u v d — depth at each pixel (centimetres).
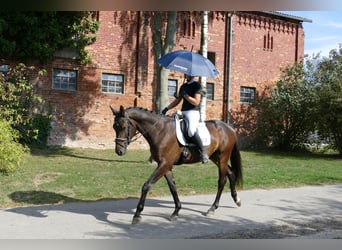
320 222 879
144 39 2344
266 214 936
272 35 2800
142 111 827
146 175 1409
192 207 992
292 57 2883
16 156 1339
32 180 1255
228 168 982
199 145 850
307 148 2703
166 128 834
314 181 1456
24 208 947
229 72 2606
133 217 815
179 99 885
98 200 1057
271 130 2686
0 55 1977
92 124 2216
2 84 1544
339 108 2347
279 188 1311
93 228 779
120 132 807
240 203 1001
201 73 813
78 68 2178
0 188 1140
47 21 2019
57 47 2086
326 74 2483
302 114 2547
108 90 2277
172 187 856
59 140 2138
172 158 838
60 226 789
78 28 2116
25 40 1991
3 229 759
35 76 2070
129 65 2311
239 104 2683
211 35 2562
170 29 1708
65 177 1317
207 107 2566
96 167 1561
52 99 2114
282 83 2653
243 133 2700
